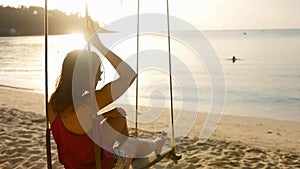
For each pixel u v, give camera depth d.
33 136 6.21
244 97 17.50
